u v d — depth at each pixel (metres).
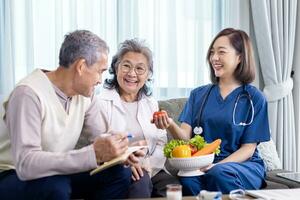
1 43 2.51
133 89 2.14
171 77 2.86
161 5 2.84
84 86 1.63
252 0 2.98
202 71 2.94
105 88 2.21
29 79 1.59
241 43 2.21
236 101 2.19
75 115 1.71
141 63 2.11
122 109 2.14
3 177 1.57
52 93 1.61
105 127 1.95
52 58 2.60
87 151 1.48
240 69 2.22
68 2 2.62
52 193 1.47
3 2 2.50
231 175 1.93
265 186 2.06
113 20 2.74
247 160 2.14
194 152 1.94
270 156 2.50
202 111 2.22
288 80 3.04
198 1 2.92
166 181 2.05
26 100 1.50
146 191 1.83
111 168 1.70
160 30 2.84
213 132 2.18
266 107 2.20
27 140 1.45
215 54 2.22
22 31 2.55
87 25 2.66
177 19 2.89
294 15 3.03
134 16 2.77
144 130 2.14
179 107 2.53
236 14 3.01
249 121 2.16
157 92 2.84
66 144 1.66
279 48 3.00
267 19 2.94
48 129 1.59
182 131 2.17
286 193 1.55
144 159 2.04
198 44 2.93
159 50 2.83
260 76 3.10
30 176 1.43
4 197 1.51
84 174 1.71
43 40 2.59
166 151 1.96
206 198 1.48
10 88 2.51
